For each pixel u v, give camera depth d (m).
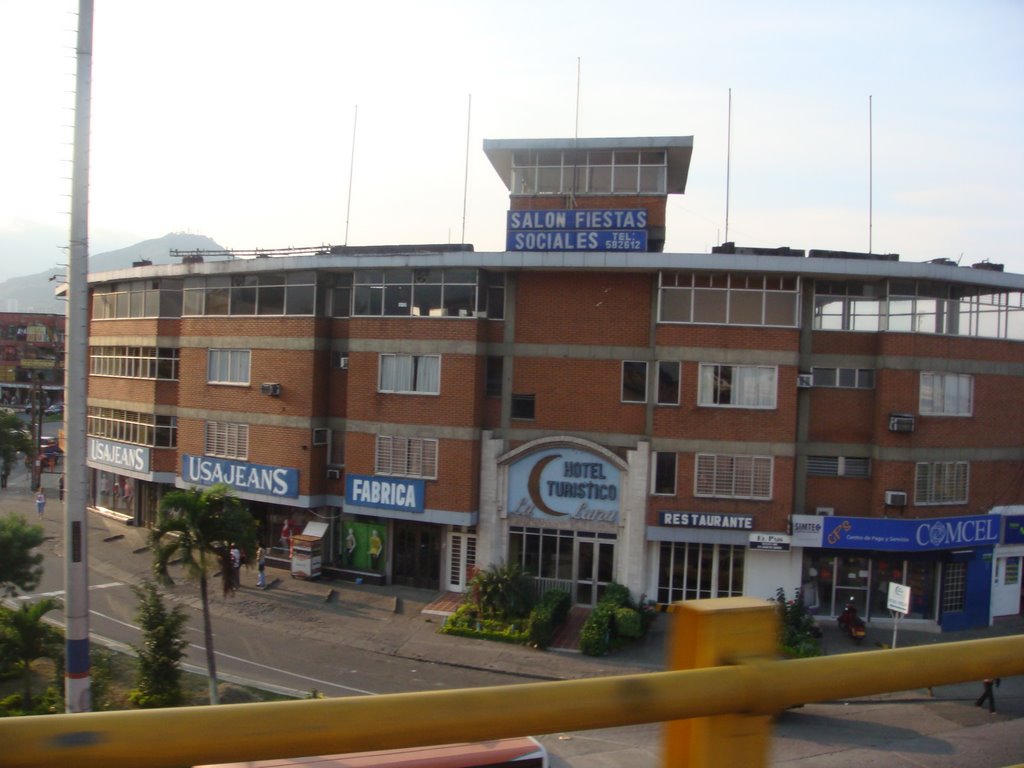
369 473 26.39
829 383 24.81
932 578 24.30
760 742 1.96
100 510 37.72
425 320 25.69
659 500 24.31
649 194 26.70
